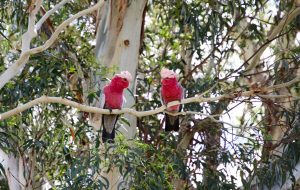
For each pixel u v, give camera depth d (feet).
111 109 31.58
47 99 30.50
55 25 44.34
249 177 41.86
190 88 43.73
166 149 40.55
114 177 37.91
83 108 30.76
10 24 43.19
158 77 47.52
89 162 34.32
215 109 43.01
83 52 42.04
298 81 40.22
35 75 38.60
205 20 47.93
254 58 47.47
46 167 41.34
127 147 34.78
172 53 50.24
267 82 44.88
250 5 46.16
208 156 42.86
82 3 45.88
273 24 48.08
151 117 45.52
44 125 39.83
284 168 41.22
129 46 41.34
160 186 35.58
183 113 32.42
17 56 42.14
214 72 52.06
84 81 39.04
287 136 42.11
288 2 47.75
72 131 38.45
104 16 41.93
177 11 46.24
